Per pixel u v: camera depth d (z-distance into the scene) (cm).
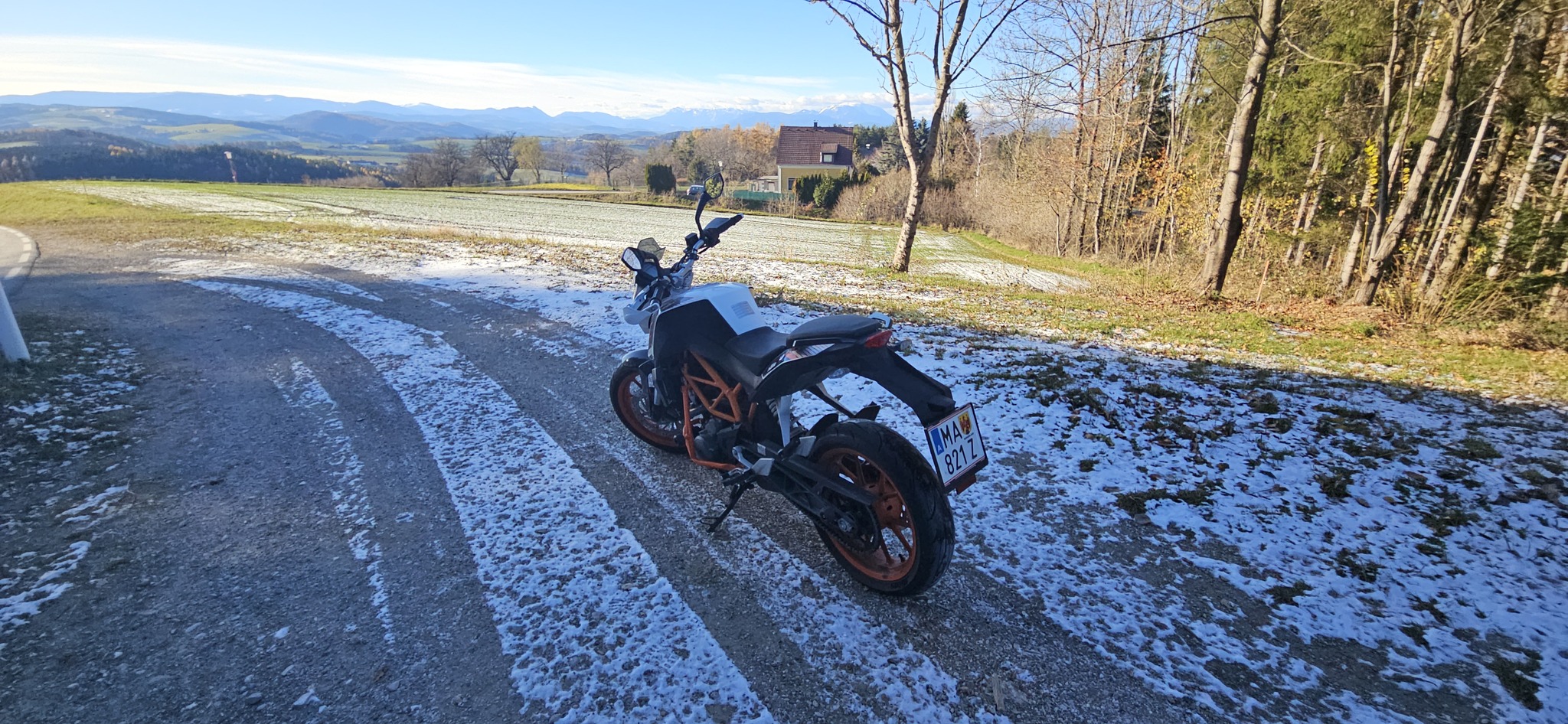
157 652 273
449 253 1398
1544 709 241
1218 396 559
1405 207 1116
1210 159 2316
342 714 244
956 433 273
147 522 368
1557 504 379
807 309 920
